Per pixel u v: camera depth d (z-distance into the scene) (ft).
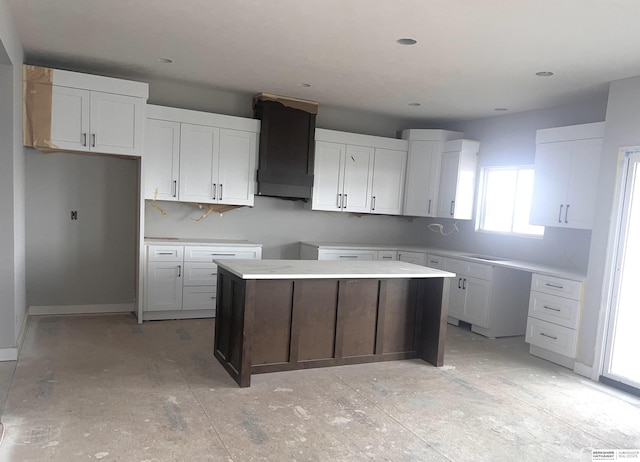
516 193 17.74
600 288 12.50
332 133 18.44
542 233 16.78
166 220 16.97
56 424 8.42
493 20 9.28
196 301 16.03
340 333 12.21
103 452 7.63
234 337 11.18
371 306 12.64
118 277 16.22
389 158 19.71
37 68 13.17
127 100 14.26
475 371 12.63
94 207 15.70
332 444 8.34
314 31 10.55
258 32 10.82
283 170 17.40
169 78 15.76
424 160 19.74
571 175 14.08
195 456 7.68
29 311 15.16
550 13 8.78
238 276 10.73
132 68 14.67
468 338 15.90
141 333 14.14
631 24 9.03
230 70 14.33
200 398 9.89
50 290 15.39
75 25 11.04
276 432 8.64
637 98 11.96
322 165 18.42
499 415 9.98
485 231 18.90
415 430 9.06
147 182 15.47
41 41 12.40
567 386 11.95
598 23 9.09
